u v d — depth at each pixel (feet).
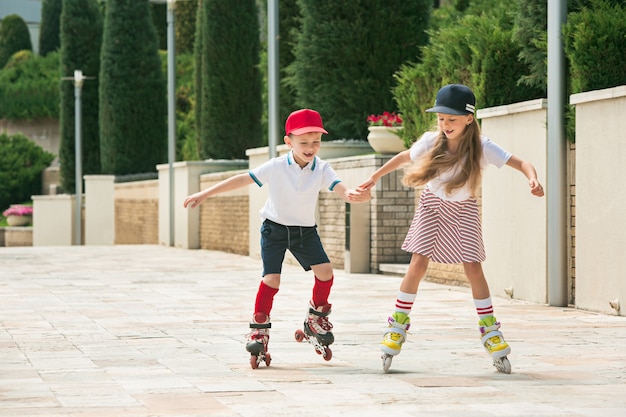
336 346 34.04
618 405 23.34
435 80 61.82
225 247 102.78
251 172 29.53
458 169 28.17
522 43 52.26
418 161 28.68
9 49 281.74
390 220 69.00
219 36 118.21
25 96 230.27
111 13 151.84
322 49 83.20
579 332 37.60
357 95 83.25
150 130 153.17
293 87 92.32
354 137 84.74
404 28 83.35
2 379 27.48
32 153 219.41
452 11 96.48
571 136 46.75
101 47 162.20
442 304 48.26
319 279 29.81
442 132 28.68
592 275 44.70
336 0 82.74
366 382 26.63
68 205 169.68
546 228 48.37
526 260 50.01
